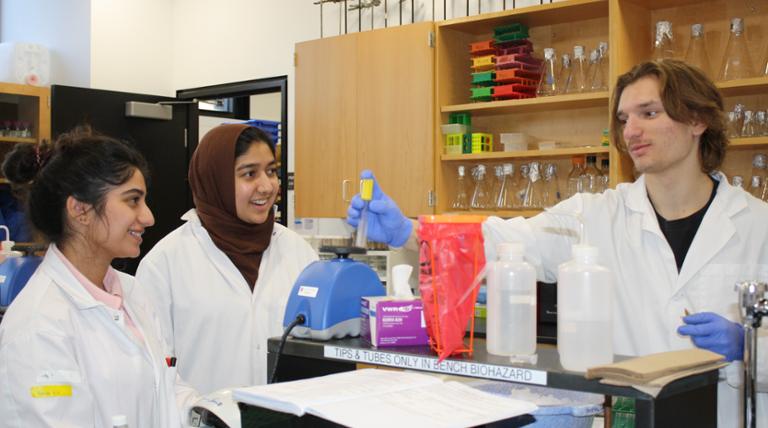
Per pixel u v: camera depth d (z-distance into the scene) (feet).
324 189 13.09
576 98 10.41
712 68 10.13
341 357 3.89
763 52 9.71
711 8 10.14
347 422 2.93
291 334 4.18
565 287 3.36
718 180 5.44
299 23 15.23
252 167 6.63
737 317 4.95
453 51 12.00
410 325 3.88
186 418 4.66
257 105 18.69
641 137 5.08
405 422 2.94
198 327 6.50
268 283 6.82
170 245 6.68
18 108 14.87
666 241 5.30
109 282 5.26
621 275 5.47
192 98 17.12
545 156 11.27
